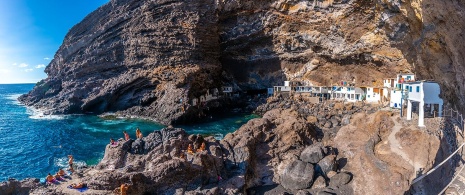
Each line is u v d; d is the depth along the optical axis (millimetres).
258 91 73875
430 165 22031
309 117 42094
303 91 63812
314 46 58750
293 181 24484
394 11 38969
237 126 51688
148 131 48844
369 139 27375
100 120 58344
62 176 22391
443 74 31484
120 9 70688
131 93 64938
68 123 56062
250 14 62312
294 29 59219
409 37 38500
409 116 28594
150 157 23688
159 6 65250
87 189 19953
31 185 20453
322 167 25547
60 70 78875
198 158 23188
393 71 50031
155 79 62812
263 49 66688
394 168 22594
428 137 23922
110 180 19812
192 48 62625
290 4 56000
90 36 72188
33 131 49719
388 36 43188
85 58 71875
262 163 28016
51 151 38250
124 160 24156
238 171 25141
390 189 21281
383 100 48156
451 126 26359
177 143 25391
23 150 38906
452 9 27094
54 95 77250
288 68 66812
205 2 63844
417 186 21594
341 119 41500
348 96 55719
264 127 31969
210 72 66562
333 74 61312
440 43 30719
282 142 30438
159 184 21062
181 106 54969
